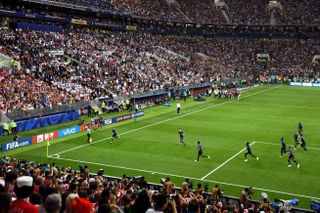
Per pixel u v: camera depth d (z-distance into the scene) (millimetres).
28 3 90812
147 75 89938
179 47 127438
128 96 73312
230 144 47125
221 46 139500
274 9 145000
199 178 34906
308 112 70562
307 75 122500
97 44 93312
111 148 45094
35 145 46156
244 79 119125
